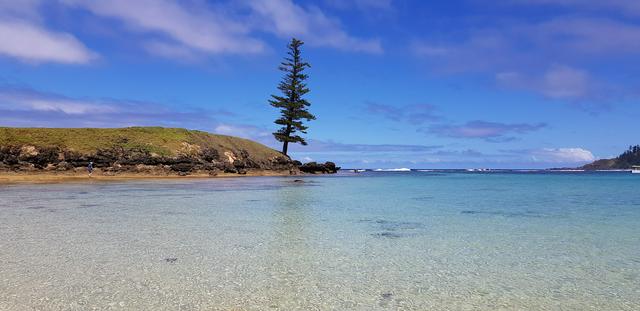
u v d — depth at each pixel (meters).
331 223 17.05
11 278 8.64
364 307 7.27
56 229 14.77
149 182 48.38
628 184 58.09
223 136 88.62
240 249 11.77
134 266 9.72
